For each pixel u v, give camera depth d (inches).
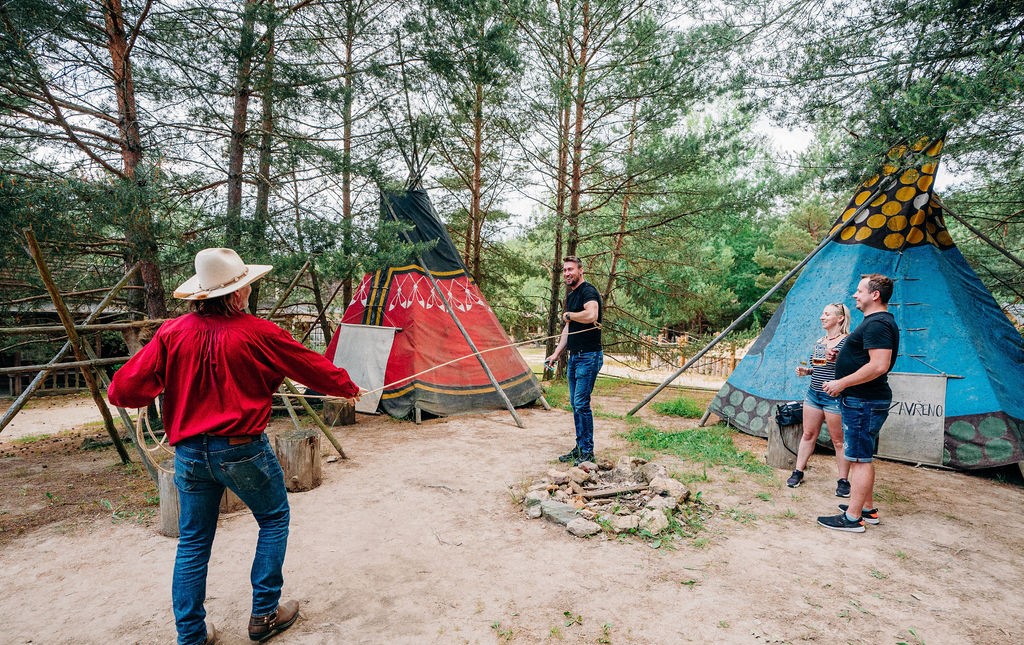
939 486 188.5
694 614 103.3
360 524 151.6
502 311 592.1
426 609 106.8
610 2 394.3
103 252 266.1
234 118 286.4
